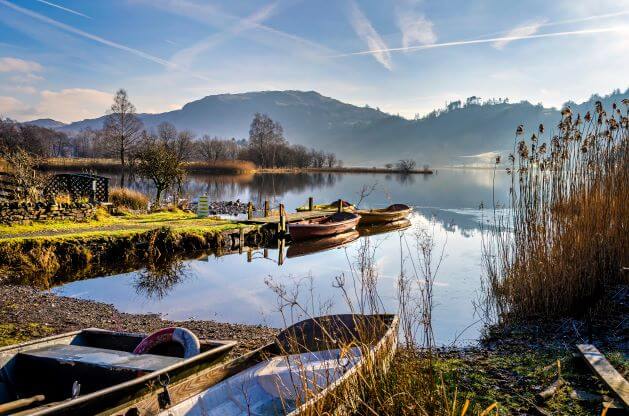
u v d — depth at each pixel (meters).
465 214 30.39
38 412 3.91
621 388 4.66
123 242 17.23
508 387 5.60
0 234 16.28
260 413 4.84
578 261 8.45
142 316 10.67
